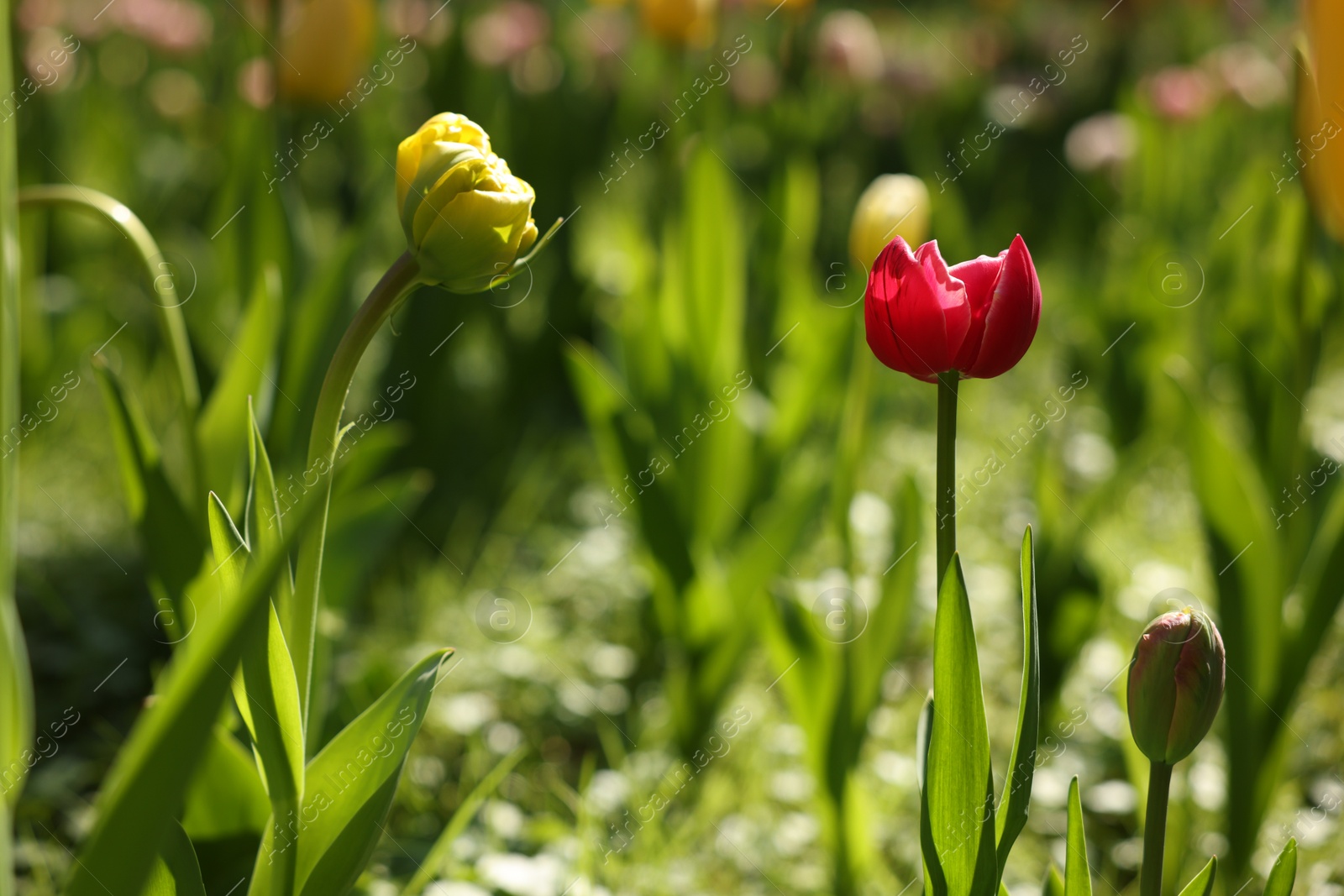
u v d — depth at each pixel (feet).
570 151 11.34
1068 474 10.42
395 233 11.46
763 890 5.63
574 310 10.64
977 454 10.75
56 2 12.45
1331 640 7.72
